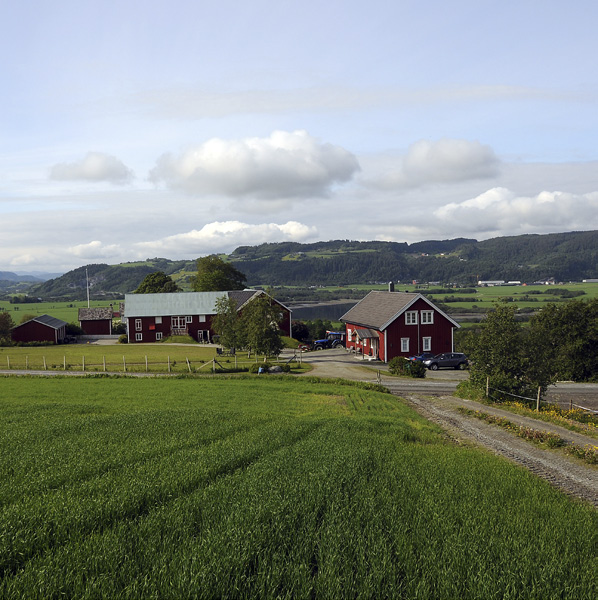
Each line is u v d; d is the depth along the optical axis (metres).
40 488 11.18
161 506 9.88
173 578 6.77
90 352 69.38
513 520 9.63
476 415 25.25
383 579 7.11
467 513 9.91
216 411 24.58
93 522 8.89
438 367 53.12
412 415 25.56
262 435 18.19
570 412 25.45
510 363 29.61
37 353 68.31
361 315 67.75
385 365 55.12
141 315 87.69
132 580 6.75
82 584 6.66
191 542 7.90
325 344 76.56
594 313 50.00
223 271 120.06
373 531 8.70
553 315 51.09
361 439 17.98
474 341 30.64
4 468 13.00
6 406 27.17
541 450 17.97
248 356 58.53
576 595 6.82
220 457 14.04
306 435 18.92
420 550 8.09
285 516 9.12
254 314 51.84
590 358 49.38
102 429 19.27
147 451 14.95
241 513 9.27
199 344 82.56
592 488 13.44
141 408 26.62
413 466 13.91
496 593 6.73
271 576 6.96
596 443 18.78
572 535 9.03
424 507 10.11
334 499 10.35
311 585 6.81
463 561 7.63
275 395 32.72
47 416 23.31
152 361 56.28
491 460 15.26
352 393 33.84
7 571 7.10
